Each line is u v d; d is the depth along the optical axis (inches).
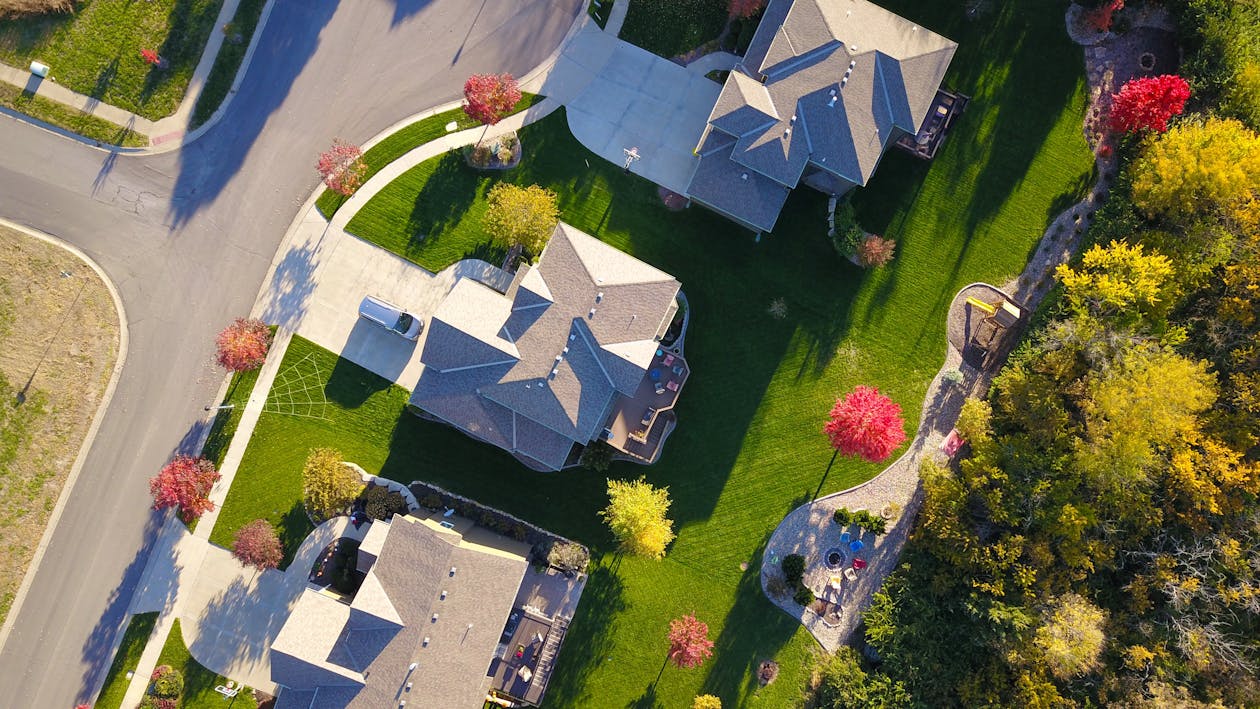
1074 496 1811.0
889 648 1889.8
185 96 2017.7
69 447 2011.6
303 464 2009.1
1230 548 1733.5
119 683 1990.7
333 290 2020.2
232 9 2011.6
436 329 1795.0
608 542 2005.4
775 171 1820.9
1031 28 1983.3
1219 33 1813.5
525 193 1859.0
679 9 1995.6
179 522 2011.6
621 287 1807.3
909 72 1797.5
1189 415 1706.4
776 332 2004.2
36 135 2016.5
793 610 2005.4
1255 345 1749.5
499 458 2006.6
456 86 2021.4
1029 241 1995.6
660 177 2007.9
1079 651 1720.0
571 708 1999.3
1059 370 1824.6
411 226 2020.2
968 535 1822.1
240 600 2000.5
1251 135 1756.9
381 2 2018.9
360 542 1990.7
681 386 1947.6
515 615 1929.1
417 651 1737.2
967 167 1994.3
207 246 2025.1
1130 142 1911.9
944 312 2003.0
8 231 2015.3
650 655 2006.6
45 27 1999.3
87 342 2020.2
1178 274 1779.0
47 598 1998.0
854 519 1984.5
